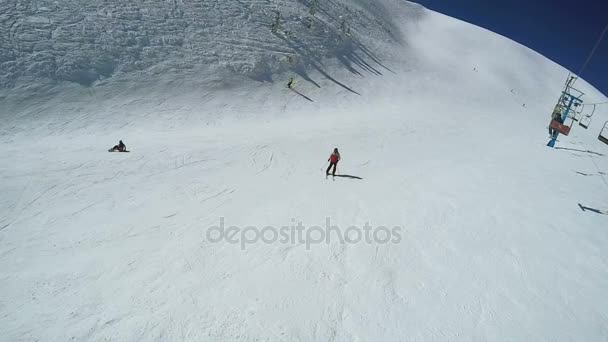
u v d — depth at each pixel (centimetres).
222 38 3316
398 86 4362
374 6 7488
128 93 2398
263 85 3098
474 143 2753
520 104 5678
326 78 3691
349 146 2198
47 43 2373
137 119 2208
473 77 6194
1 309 730
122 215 1152
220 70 2967
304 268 962
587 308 978
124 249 970
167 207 1230
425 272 1020
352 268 990
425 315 852
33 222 1066
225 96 2752
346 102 3369
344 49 4469
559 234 1404
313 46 4041
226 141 2031
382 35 5972
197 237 1059
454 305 901
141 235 1046
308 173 1695
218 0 3769
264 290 862
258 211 1262
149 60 2720
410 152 2253
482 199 1631
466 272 1050
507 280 1045
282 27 3956
